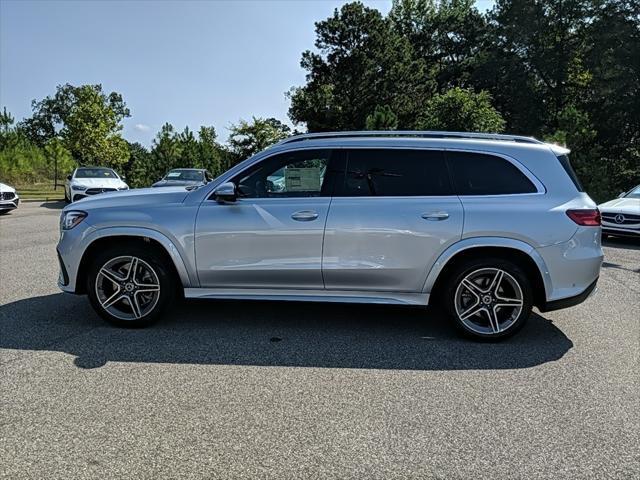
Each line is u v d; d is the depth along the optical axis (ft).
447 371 12.96
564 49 136.05
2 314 17.29
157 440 9.52
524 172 15.10
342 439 9.64
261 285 15.58
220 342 14.87
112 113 116.37
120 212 15.70
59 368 12.79
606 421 10.44
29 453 9.04
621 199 39.29
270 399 11.25
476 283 15.11
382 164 15.39
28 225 43.39
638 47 110.73
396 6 177.17
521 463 8.95
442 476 8.55
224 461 8.87
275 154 15.70
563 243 14.56
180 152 112.98
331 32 136.46
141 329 15.96
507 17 140.36
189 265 15.53
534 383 12.28
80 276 16.10
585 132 68.33
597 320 17.61
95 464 8.74
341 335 15.66
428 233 14.78
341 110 135.03
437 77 161.27
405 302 15.26
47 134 260.83
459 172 15.24
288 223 15.12
